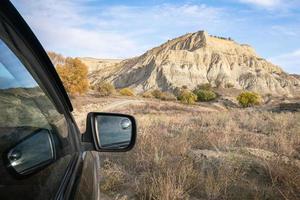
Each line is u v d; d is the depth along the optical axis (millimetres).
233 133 12375
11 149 1276
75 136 2623
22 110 1556
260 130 15055
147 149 7996
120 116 2920
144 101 93312
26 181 1288
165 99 122625
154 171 6145
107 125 2881
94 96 91188
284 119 17844
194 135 11281
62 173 1793
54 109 2184
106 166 6914
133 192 5746
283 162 6707
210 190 5633
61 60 73625
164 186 5355
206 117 22016
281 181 6293
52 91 2201
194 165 7117
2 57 1368
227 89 194500
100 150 2840
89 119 2846
